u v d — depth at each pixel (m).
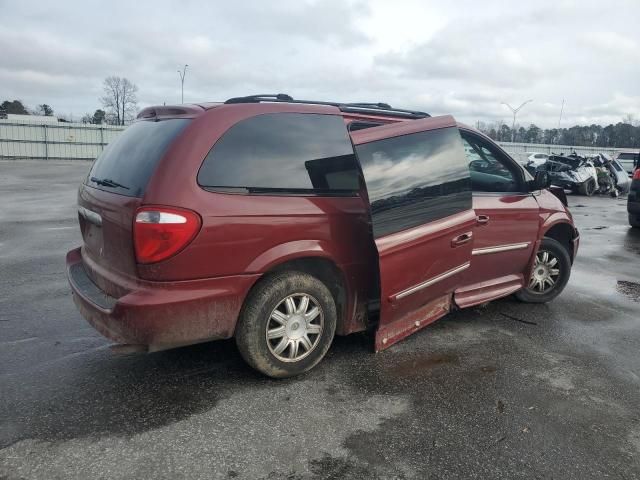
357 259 3.59
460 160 3.95
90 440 2.70
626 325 4.75
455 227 3.85
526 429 2.96
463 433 2.90
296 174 3.36
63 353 3.74
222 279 3.05
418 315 4.03
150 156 3.11
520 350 4.09
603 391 3.46
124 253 3.03
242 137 3.20
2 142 33.19
